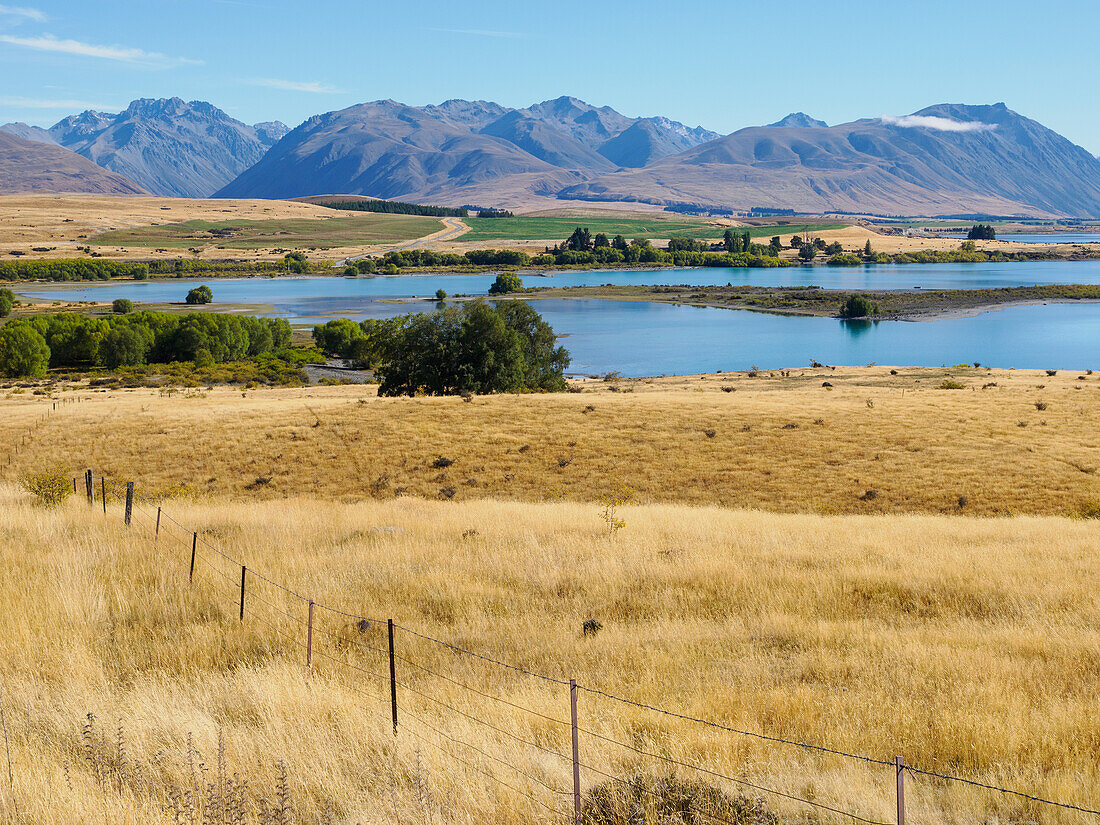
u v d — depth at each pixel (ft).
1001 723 30.96
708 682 36.19
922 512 131.44
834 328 612.29
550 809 24.85
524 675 37.91
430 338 241.96
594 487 150.30
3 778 25.07
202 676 36.83
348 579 55.01
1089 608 48.62
